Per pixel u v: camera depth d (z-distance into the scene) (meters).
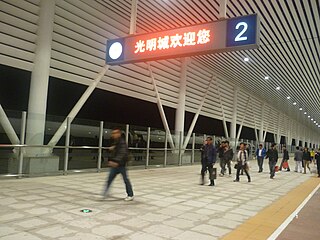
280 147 39.66
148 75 16.42
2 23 9.80
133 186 9.20
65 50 11.69
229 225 5.45
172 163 17.45
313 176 16.23
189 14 13.52
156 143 16.11
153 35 7.75
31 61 10.62
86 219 5.26
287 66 19.47
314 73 21.08
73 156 11.37
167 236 4.63
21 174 9.59
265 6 11.95
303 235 5.16
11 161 9.44
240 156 12.11
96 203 6.52
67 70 11.78
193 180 11.49
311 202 8.31
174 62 18.47
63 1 11.40
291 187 11.23
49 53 10.84
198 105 21.50
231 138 24.75
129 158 7.06
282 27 13.59
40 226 4.76
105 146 12.66
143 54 7.88
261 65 19.66
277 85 25.25
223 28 6.60
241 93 28.70
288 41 15.16
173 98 18.56
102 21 13.19
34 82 10.59
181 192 8.63
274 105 37.28
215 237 4.72
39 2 10.75
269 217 6.24
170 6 12.85
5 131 9.65
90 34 12.70
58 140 10.98
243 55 17.88
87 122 11.97
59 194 7.26
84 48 12.46
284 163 19.17
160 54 7.55
